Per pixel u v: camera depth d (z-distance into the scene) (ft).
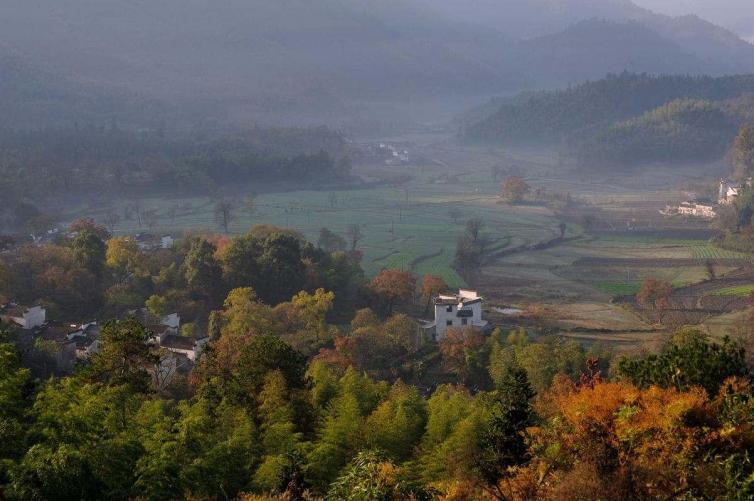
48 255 433.07
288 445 168.86
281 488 145.38
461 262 619.67
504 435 137.80
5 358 155.53
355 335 344.49
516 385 142.61
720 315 467.11
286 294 430.20
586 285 577.02
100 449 140.46
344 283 463.01
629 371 157.38
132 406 176.45
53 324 349.82
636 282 585.63
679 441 123.24
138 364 198.80
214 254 449.06
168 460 142.82
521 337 352.49
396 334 357.41
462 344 343.46
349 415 184.44
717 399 132.46
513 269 632.79
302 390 197.67
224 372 228.02
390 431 183.52
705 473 118.62
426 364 345.31
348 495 118.42
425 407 216.95
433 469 169.68
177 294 412.57
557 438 132.87
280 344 205.67
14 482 126.82
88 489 132.46
